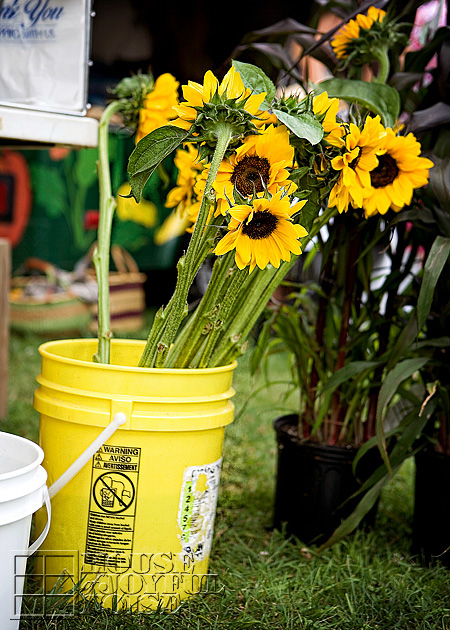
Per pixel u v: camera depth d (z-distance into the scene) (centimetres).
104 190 145
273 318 167
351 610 129
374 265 188
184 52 360
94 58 345
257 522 174
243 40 171
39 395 128
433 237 155
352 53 148
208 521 132
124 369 120
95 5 337
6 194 406
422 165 122
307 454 163
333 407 169
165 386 121
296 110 113
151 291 512
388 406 158
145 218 443
